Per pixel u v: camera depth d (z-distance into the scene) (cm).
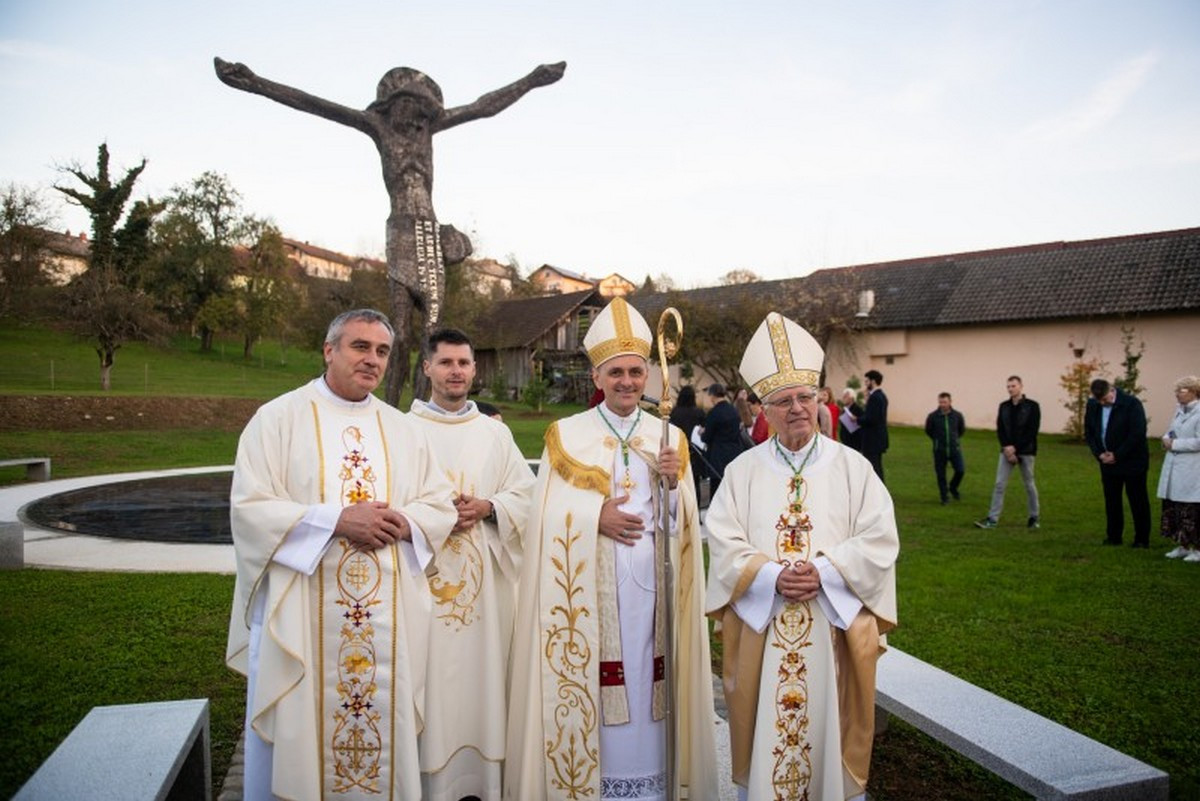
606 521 328
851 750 292
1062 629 573
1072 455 1902
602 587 327
